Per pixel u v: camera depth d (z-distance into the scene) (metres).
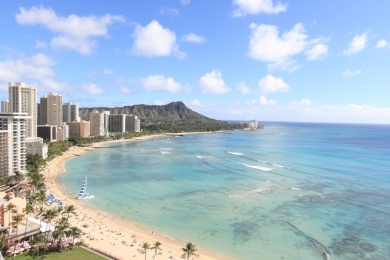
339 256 60.12
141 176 134.88
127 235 70.31
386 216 81.62
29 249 57.25
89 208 89.12
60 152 196.12
